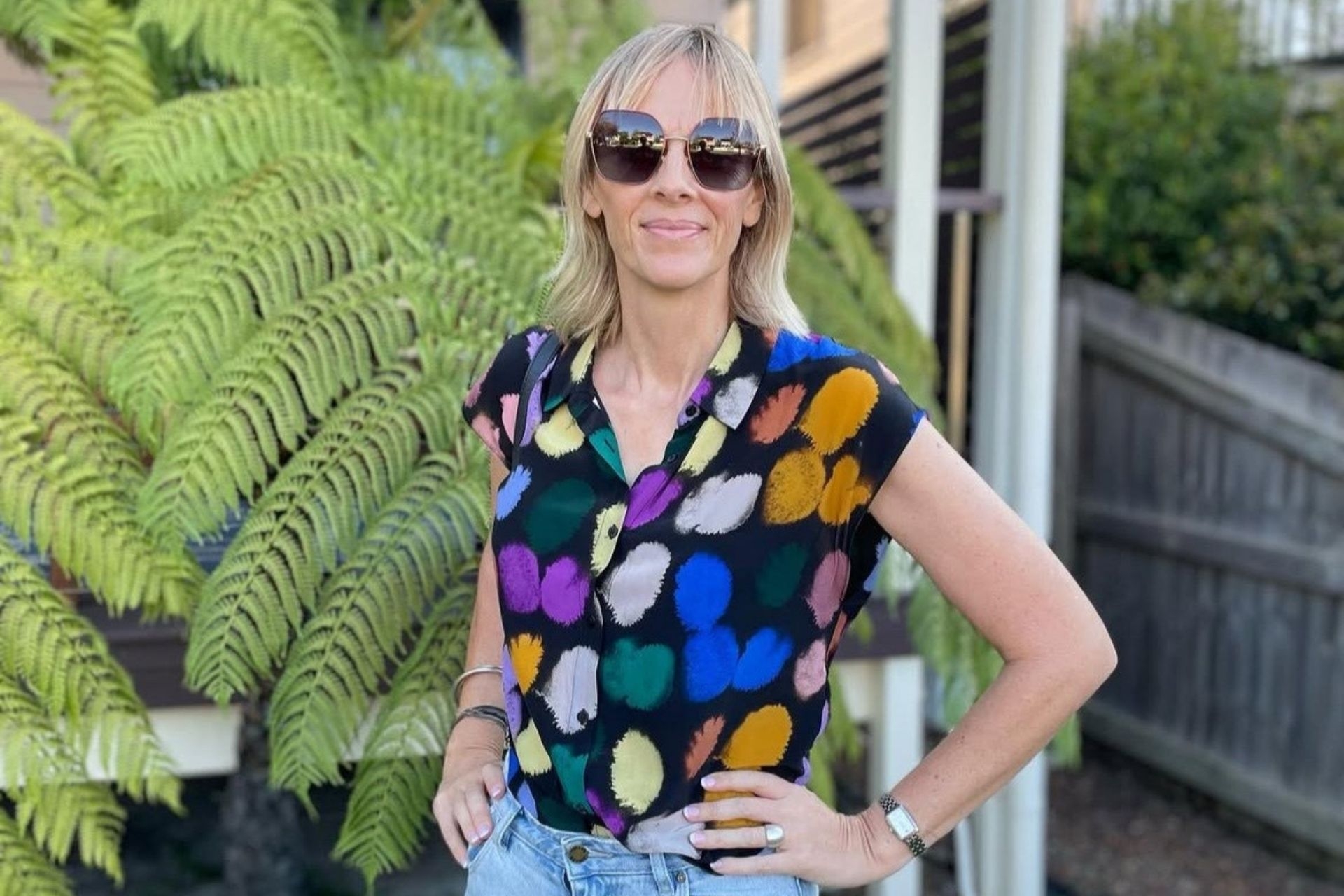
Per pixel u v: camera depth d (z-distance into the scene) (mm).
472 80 2688
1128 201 4387
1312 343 3867
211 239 1978
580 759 1191
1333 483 3449
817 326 2578
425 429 1913
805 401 1159
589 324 1317
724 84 1200
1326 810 3467
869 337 2619
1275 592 3660
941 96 4422
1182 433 3996
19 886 1789
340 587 1814
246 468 1810
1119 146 4391
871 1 7164
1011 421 3260
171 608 1848
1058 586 1164
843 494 1158
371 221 2045
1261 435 3664
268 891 2379
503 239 2219
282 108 2170
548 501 1218
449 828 1408
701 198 1181
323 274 1970
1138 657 4285
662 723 1160
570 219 1326
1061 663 1156
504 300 2102
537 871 1246
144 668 2250
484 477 1912
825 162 5539
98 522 1828
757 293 1260
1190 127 4344
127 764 1828
